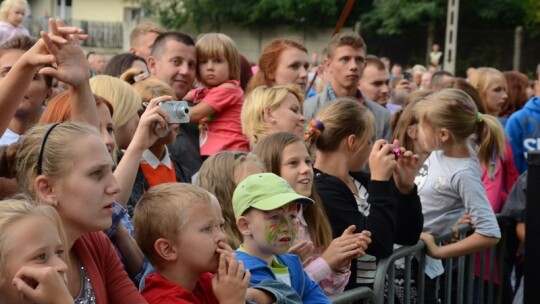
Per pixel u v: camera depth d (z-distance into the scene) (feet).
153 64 22.04
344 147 15.66
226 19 131.64
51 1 147.95
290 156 14.23
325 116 15.81
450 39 86.12
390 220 15.14
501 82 29.12
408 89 40.68
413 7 111.86
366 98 26.03
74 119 11.92
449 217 18.79
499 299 22.22
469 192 18.57
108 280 10.51
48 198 9.85
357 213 15.19
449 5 85.87
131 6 148.97
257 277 11.81
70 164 9.82
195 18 133.39
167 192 10.82
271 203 11.80
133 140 12.30
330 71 24.70
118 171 12.01
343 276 14.43
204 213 10.73
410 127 19.21
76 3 148.25
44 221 8.90
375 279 15.29
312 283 12.92
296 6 126.52
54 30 11.62
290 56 23.58
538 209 18.54
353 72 24.25
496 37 104.32
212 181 13.08
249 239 12.12
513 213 22.15
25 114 14.37
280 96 16.97
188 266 10.71
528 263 18.69
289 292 11.77
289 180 14.16
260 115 17.01
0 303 8.78
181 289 10.64
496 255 22.21
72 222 9.89
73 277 9.89
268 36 130.82
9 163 10.23
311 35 128.47
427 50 106.83
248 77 27.14
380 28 115.34
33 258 8.71
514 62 103.71
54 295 8.55
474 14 119.75
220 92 21.13
